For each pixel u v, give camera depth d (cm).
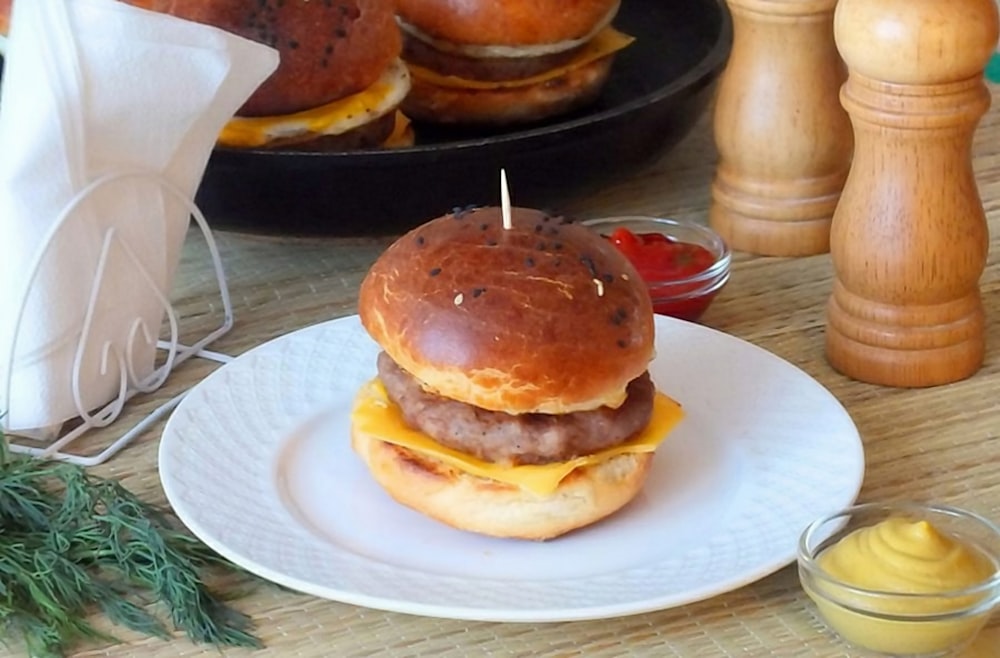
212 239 96
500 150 99
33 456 88
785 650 78
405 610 77
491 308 80
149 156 90
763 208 104
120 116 88
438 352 81
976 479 86
